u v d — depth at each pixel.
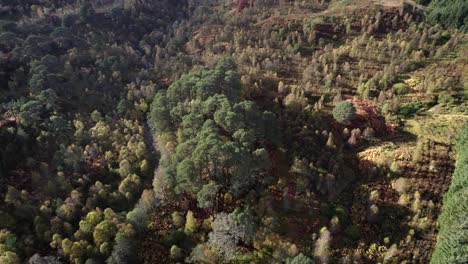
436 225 49.16
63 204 53.19
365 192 54.44
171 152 61.22
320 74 78.94
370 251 48.03
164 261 48.81
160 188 54.50
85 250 48.56
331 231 50.09
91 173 60.81
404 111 67.56
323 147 61.28
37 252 49.34
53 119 66.31
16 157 61.19
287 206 52.88
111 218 51.41
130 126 70.19
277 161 59.75
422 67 77.31
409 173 54.69
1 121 65.62
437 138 59.78
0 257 45.78
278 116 68.50
